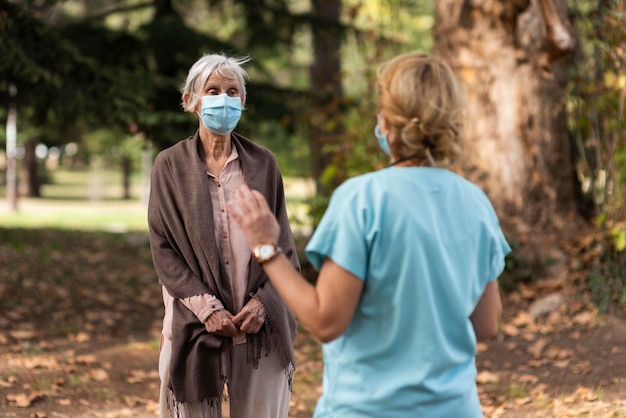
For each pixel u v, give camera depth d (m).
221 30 21.00
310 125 11.01
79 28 14.90
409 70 2.21
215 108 3.62
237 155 3.76
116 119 12.16
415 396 2.14
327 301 2.12
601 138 8.66
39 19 11.10
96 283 11.66
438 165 2.24
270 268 2.22
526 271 8.48
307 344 7.79
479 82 9.05
